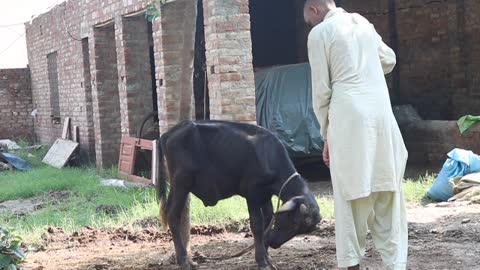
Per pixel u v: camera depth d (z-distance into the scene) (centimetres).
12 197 1298
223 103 1062
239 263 683
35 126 2330
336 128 512
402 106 1494
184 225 680
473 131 1295
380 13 1677
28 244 820
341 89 512
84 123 1739
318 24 527
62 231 895
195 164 646
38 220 973
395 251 519
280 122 1255
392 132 520
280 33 1847
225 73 1060
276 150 621
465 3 1473
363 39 520
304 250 727
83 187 1281
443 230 788
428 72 1586
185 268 654
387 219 525
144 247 790
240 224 862
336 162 514
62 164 1727
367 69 515
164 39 1207
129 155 1375
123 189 1220
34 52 2238
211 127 647
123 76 1427
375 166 513
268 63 1844
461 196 976
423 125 1429
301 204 579
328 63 518
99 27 1580
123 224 912
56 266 710
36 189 1328
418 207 956
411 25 1612
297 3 1823
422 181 1149
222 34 1057
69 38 1802
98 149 1609
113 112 1598
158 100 1247
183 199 659
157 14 934
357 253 520
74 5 1720
